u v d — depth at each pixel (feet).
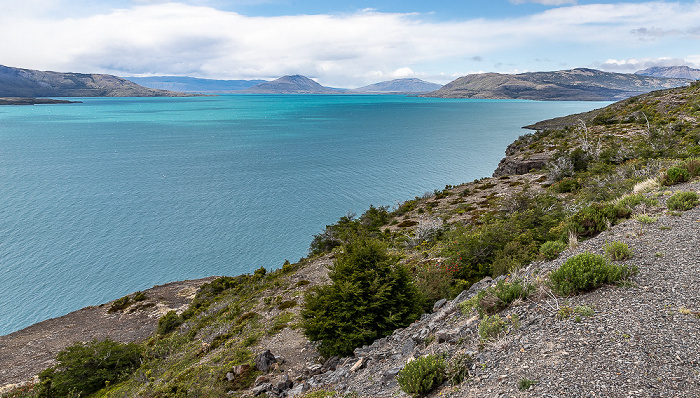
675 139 174.40
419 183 392.88
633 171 116.06
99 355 92.12
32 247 274.16
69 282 225.97
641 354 19.90
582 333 23.26
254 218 320.91
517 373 21.07
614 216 49.08
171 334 114.01
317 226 296.30
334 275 49.67
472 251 66.28
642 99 426.51
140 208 357.82
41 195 400.47
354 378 33.76
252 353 58.13
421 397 23.15
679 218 42.68
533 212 83.61
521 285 31.96
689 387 16.80
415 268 79.00
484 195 187.62
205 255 254.47
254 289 125.70
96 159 586.86
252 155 607.37
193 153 633.61
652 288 27.30
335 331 45.78
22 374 112.98
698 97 302.25
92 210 353.92
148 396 55.11
